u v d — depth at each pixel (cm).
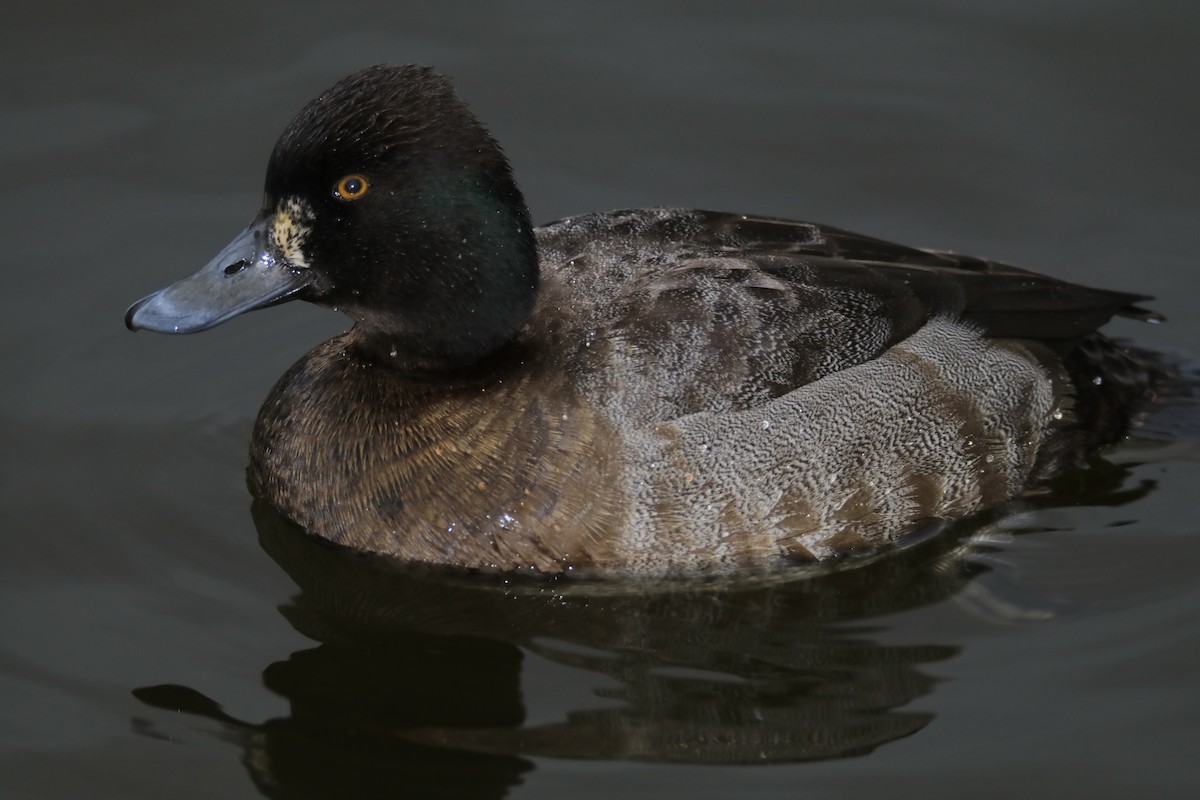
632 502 887
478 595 921
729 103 1337
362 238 890
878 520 937
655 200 1255
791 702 844
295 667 862
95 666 850
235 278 906
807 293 928
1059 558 958
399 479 916
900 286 957
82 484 991
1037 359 996
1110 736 814
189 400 1086
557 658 875
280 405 970
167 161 1259
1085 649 880
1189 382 1085
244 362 1134
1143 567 948
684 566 908
